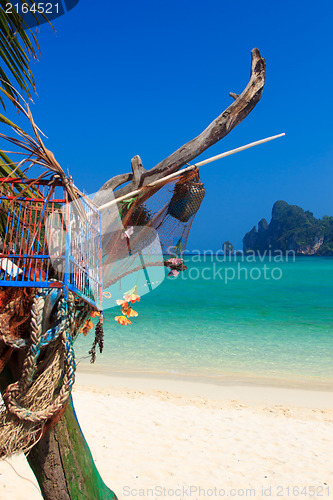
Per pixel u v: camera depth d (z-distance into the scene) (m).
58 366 2.08
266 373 10.64
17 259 2.16
